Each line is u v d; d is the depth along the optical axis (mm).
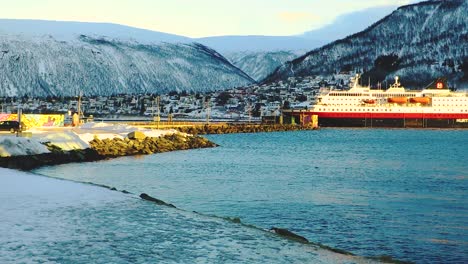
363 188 53812
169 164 76875
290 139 162625
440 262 26156
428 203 43938
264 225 34188
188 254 20047
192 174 65062
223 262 19266
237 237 23359
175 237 22688
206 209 40156
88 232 22641
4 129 95062
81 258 18750
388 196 48000
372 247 28922
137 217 26438
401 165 83125
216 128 191125
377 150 119688
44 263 18016
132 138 99812
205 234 23609
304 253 21406
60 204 29078
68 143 77750
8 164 60719
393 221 35875
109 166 70750
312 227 33719
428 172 72125
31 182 38781
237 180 59812
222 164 79750
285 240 23438
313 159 93188
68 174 60375
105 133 100250
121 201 30797
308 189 52531
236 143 139250
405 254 27578
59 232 22406
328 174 68062
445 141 159000
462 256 27219
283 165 80562
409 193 50219
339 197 47031
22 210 26875
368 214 38531
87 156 78062
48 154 69312
